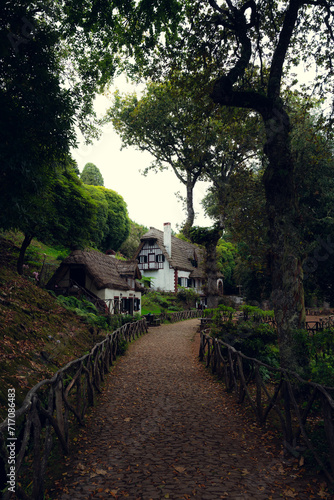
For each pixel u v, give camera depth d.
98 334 12.59
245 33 7.83
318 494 3.36
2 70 6.16
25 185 6.70
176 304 35.28
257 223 11.38
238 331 8.79
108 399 7.05
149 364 10.80
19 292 10.65
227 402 6.82
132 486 3.54
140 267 41.41
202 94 9.27
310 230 11.98
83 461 4.18
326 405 3.69
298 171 10.97
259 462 4.15
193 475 3.79
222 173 19.39
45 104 6.32
